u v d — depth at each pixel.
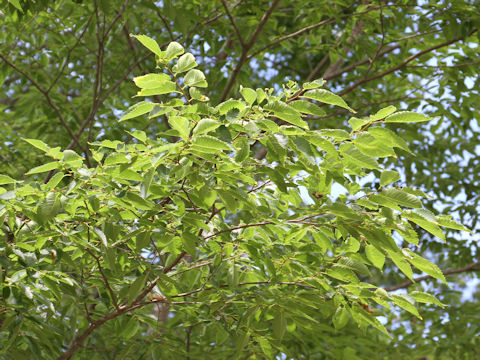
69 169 2.61
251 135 2.52
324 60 7.41
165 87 2.29
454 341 6.47
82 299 3.63
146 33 6.06
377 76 5.99
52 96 6.14
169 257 3.62
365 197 2.77
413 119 2.42
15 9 4.97
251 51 6.52
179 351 4.18
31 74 6.17
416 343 6.70
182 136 2.29
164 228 2.91
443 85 5.84
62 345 3.71
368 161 2.53
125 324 3.82
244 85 6.03
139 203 2.71
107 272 3.55
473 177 7.35
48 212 2.58
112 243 3.05
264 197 3.22
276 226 3.31
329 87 7.86
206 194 2.56
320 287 3.39
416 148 7.62
